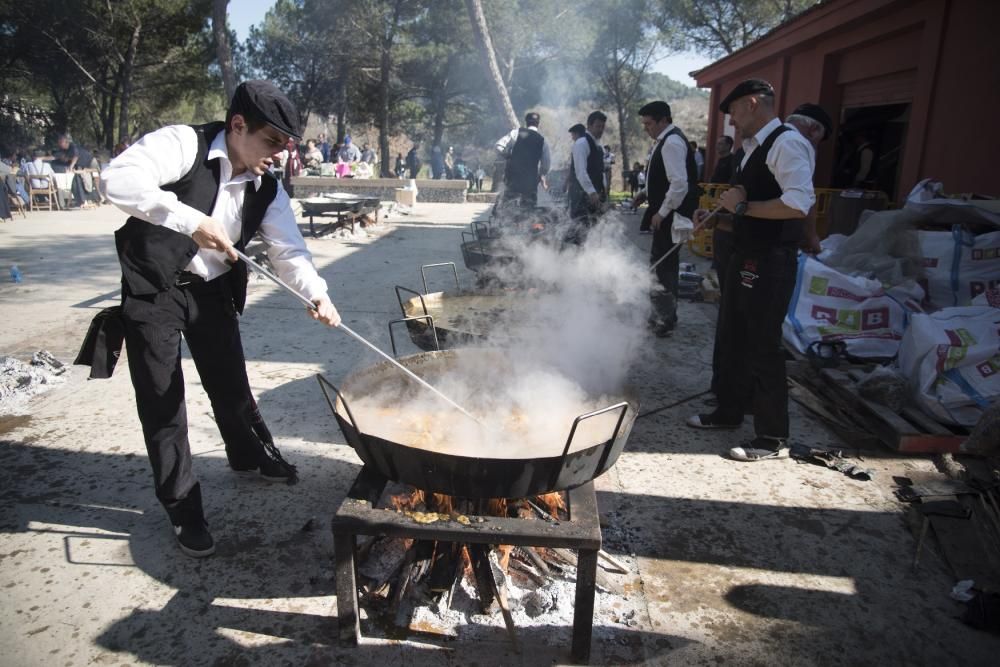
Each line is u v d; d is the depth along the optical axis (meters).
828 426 3.70
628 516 2.79
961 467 3.17
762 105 3.07
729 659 2.04
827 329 4.57
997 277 4.61
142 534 2.58
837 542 2.65
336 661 1.98
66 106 27.77
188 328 2.42
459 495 1.86
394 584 2.19
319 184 15.60
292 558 2.46
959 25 6.36
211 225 2.05
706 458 3.33
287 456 3.23
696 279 6.71
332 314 2.34
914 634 2.16
